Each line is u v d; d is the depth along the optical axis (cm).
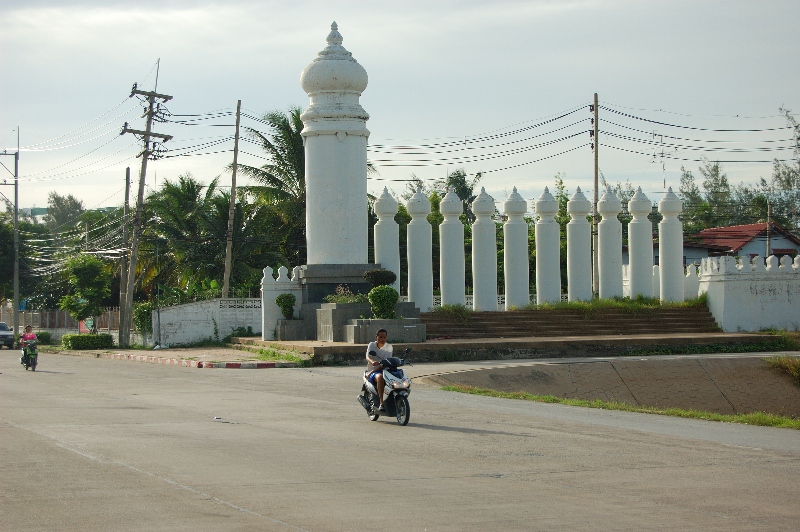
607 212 3697
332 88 3375
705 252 5381
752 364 2700
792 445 1339
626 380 2556
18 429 1371
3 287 6175
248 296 4591
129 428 1395
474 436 1348
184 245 4928
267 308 3431
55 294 6247
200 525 776
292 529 766
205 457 1122
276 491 920
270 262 5072
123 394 1988
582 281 3638
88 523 780
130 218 4975
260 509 838
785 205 7012
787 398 2636
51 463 1070
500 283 5169
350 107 3372
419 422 1513
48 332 5562
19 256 6078
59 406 1720
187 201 5094
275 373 2547
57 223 11444
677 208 3662
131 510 829
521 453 1194
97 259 4750
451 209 3553
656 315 3453
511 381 2412
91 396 1939
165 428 1399
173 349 3841
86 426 1413
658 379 2591
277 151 5106
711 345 3069
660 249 3697
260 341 3381
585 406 1861
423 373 2375
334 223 3353
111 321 4934
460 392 2056
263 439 1287
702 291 3578
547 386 2447
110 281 5241
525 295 3600
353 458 1130
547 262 3628
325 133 3359
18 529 759
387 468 1063
